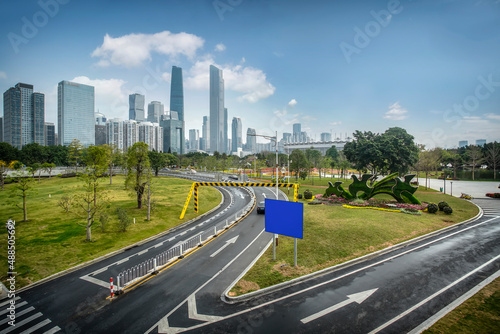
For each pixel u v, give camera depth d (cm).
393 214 2969
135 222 2797
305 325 1133
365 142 5216
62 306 1312
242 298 1362
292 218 1694
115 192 4641
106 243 2172
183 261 1845
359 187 3681
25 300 1367
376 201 3588
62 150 9212
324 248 1969
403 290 1400
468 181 7369
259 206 3319
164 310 1271
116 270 1712
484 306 1242
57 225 2611
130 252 2020
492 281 1483
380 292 1384
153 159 7638
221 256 1917
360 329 1098
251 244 2144
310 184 6306
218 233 2477
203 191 5169
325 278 1555
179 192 4919
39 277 1603
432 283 1470
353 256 1845
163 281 1562
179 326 1148
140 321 1189
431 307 1245
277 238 2100
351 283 1487
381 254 1900
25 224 2638
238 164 11425
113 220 2830
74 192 4319
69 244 2130
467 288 1412
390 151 4947
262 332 1092
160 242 2255
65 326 1157
